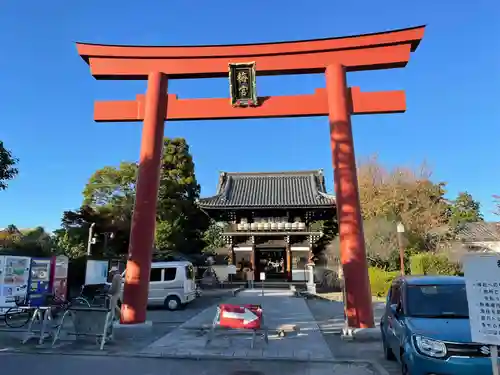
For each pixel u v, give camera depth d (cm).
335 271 2892
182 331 1105
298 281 3017
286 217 3152
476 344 518
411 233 2417
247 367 730
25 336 969
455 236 2577
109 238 2798
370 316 1011
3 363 749
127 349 869
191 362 766
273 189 3438
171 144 3709
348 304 1021
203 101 1224
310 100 1195
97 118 1218
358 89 1177
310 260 2939
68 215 2789
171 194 3397
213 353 834
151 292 1697
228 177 3631
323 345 918
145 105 1215
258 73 1238
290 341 967
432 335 546
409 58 1173
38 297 1322
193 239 3547
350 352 845
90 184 3106
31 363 749
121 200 2978
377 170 3039
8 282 1276
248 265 3092
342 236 1061
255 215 3194
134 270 1091
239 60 1223
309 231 3031
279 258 3203
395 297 744
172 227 3094
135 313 1069
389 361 766
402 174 2933
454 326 568
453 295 666
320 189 3334
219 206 3081
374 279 2264
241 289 2666
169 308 1689
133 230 1120
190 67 1234
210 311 1641
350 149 1116
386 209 2589
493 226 3484
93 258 2041
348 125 1138
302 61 1205
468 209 4725
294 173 3656
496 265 438
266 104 1209
